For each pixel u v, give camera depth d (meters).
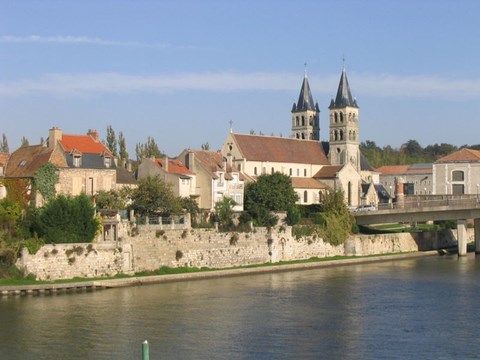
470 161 176.38
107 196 104.38
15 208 91.25
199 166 129.12
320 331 65.94
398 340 62.56
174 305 77.31
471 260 124.44
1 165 107.69
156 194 107.50
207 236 103.94
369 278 99.44
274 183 124.06
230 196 131.00
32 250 85.38
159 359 56.94
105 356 57.78
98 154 110.25
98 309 74.38
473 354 58.06
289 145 170.50
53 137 108.81
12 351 59.00
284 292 86.56
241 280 97.25
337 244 124.50
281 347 60.34
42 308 74.44
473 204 127.94
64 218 89.38
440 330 66.19
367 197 171.50
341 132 181.00
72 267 88.25
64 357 57.50
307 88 194.25
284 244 115.00
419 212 132.50
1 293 80.56
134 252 94.94
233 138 157.88
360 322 69.50
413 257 130.12
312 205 132.38
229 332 65.44
